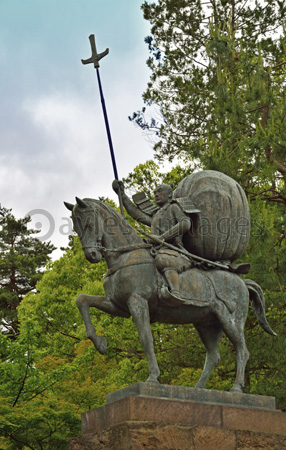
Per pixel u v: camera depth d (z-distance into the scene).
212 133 16.66
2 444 12.34
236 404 7.99
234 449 7.52
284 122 14.86
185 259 8.50
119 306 8.34
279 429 7.96
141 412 7.27
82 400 14.17
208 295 8.45
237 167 15.98
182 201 8.80
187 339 16.53
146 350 7.89
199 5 21.17
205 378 8.59
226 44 17.00
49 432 12.10
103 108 9.79
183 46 21.44
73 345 18.53
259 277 14.66
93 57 9.98
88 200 8.51
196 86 20.44
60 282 19.77
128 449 7.00
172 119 20.72
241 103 16.14
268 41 18.92
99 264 19.97
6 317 30.14
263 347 14.49
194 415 7.53
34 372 12.10
